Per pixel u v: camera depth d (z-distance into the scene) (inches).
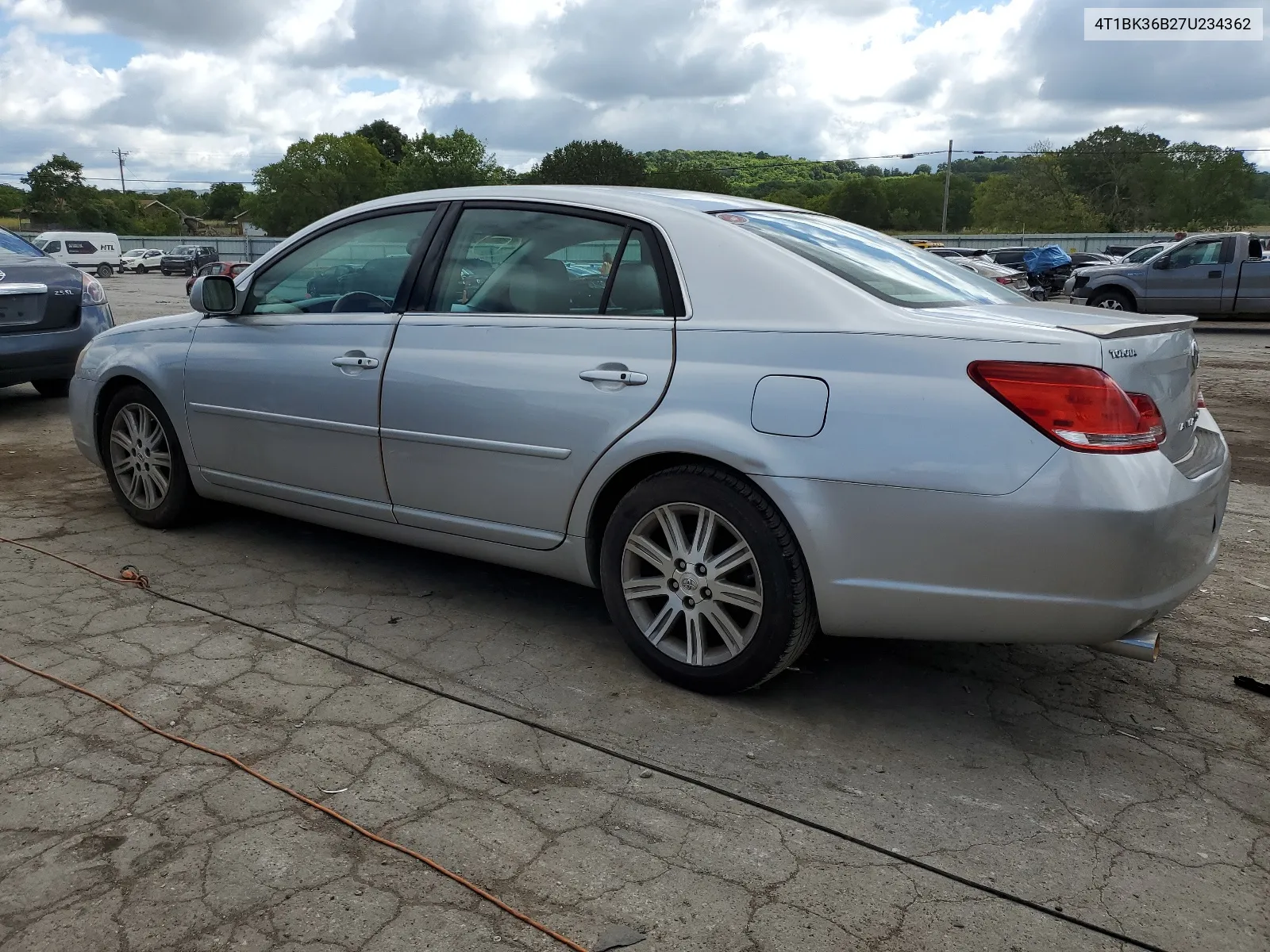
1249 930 85.4
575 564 134.6
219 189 5398.6
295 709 119.6
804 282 117.6
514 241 140.5
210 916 83.7
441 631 144.8
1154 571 103.7
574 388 128.6
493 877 89.4
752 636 119.3
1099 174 3176.7
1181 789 107.9
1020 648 144.9
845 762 111.6
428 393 141.9
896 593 110.2
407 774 105.9
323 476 158.1
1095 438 101.3
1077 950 82.4
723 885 89.2
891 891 89.0
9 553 173.6
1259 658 142.6
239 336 168.4
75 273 298.2
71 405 198.1
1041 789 107.0
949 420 105.6
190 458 177.9
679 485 121.3
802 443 112.1
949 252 1393.9
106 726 114.4
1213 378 447.5
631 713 121.3
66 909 84.2
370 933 82.0
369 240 156.5
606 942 81.6
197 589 158.9
